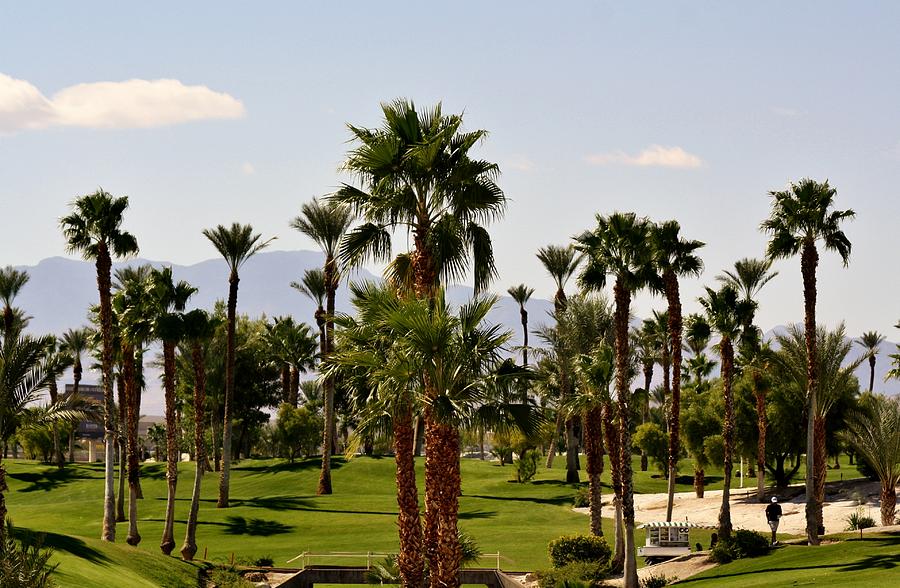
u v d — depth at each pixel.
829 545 45.28
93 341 60.56
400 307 30.48
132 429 67.69
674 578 45.62
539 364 58.31
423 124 31.89
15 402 31.39
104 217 51.81
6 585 27.03
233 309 75.50
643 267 46.12
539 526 65.06
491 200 31.86
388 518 67.62
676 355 59.22
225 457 74.38
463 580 49.06
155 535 61.25
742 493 77.88
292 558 54.53
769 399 75.06
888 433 55.19
